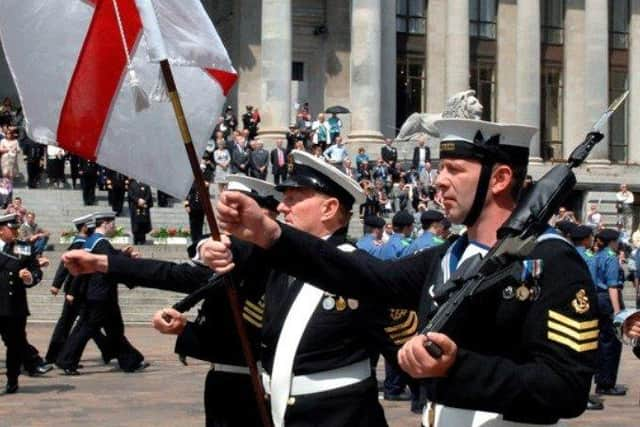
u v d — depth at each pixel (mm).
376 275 6027
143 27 6688
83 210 44062
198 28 6848
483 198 5715
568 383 5070
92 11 7422
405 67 67062
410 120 58406
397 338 7652
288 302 7934
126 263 8625
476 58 68438
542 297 5227
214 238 6438
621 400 20094
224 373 8961
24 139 46438
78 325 22516
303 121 53688
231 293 6895
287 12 57812
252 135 55188
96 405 18547
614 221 61562
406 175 50625
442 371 4988
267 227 5723
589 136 5641
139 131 7586
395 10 63844
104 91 7512
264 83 57719
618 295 20094
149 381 21656
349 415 7738
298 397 7793
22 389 20438
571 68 69062
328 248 5898
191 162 6500
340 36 66250
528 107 65500
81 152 7539
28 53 7438
